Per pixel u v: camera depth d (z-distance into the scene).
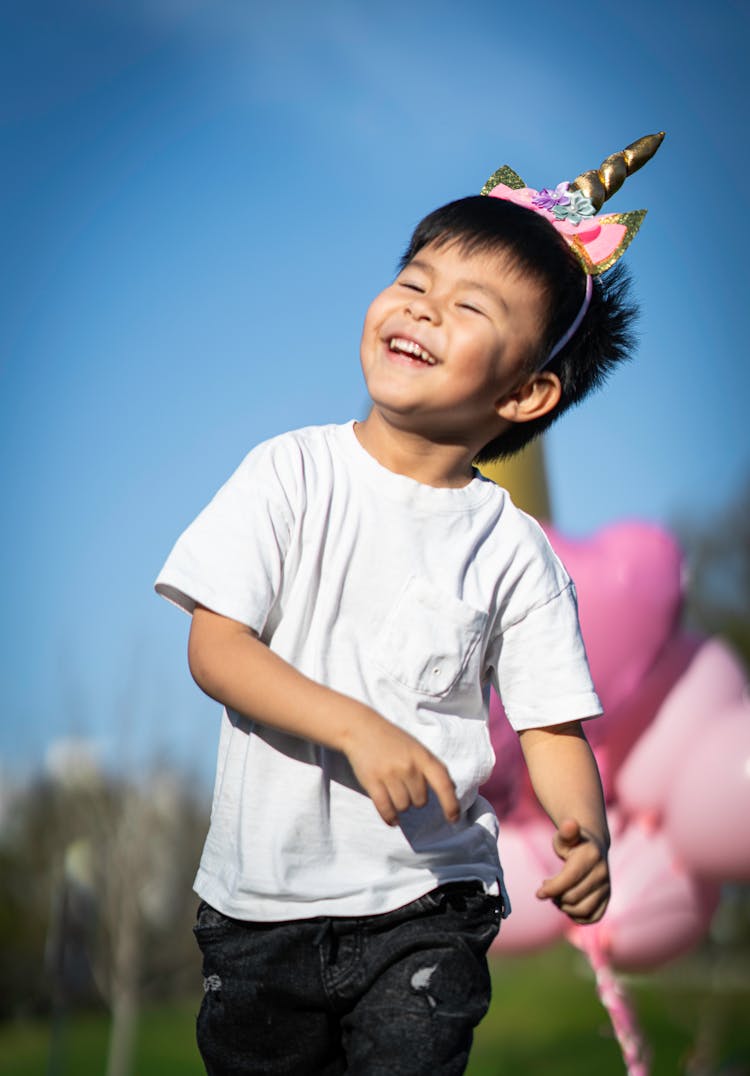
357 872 1.73
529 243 1.92
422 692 1.79
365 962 1.71
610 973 3.76
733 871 3.74
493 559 1.90
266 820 1.74
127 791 12.03
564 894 1.58
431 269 1.89
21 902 14.75
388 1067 1.63
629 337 2.16
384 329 1.87
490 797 3.15
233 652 1.67
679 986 9.98
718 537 19.73
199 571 1.75
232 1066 1.77
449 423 1.86
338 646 1.77
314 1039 1.74
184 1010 13.73
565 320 1.94
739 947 11.38
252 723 1.79
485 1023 12.46
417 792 1.48
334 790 1.75
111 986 11.19
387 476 1.85
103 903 11.32
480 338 1.83
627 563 3.62
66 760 12.16
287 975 1.71
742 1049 8.87
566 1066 10.34
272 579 1.75
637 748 3.78
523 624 1.93
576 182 2.22
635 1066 3.71
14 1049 13.40
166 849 12.69
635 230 2.09
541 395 1.96
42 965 14.79
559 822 1.87
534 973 15.25
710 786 3.65
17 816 14.45
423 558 1.83
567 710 1.92
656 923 3.77
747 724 3.75
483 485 1.95
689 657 3.84
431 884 1.75
